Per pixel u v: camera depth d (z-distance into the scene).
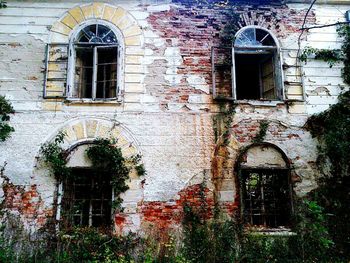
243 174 8.77
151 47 9.25
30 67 8.94
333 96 9.30
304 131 9.02
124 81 8.98
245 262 8.01
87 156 8.44
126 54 9.16
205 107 8.98
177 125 8.81
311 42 9.66
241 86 10.18
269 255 8.06
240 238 8.20
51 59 9.00
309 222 8.36
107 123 8.69
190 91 9.07
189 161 8.62
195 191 8.47
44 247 7.88
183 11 9.59
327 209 8.55
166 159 8.59
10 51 9.00
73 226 8.09
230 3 9.76
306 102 9.20
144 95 8.93
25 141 8.48
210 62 9.31
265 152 8.80
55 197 8.21
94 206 8.43
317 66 9.49
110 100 8.79
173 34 9.40
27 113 8.63
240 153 8.70
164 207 8.34
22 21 9.19
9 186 8.23
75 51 9.27
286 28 9.72
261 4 9.84
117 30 9.31
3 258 7.45
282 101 9.09
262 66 9.98
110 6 9.44
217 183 8.55
